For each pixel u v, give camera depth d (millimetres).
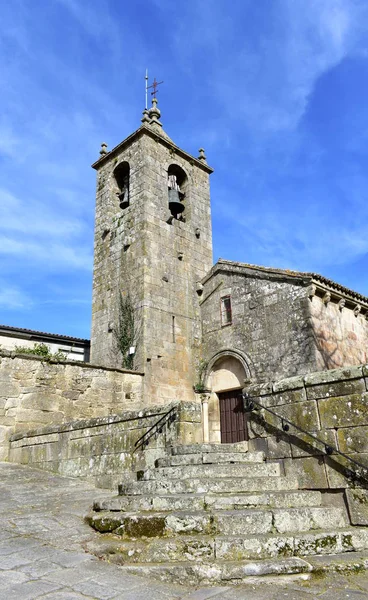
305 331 16234
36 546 5348
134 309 19141
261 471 6938
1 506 7199
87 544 5371
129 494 7230
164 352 18750
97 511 6719
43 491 8609
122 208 22469
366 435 6152
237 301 19172
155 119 23219
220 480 6512
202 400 18984
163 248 20453
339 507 6066
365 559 4855
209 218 23406
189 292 20766
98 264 21859
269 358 17141
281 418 7125
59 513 6852
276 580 4422
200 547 4863
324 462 6496
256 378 17297
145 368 17750
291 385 7117
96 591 4094
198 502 5828
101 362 19828
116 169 23016
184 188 23250
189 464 7848
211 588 4301
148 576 4566
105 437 10180
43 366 14117
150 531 5355
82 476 10328
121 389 16453
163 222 20953
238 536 5027
